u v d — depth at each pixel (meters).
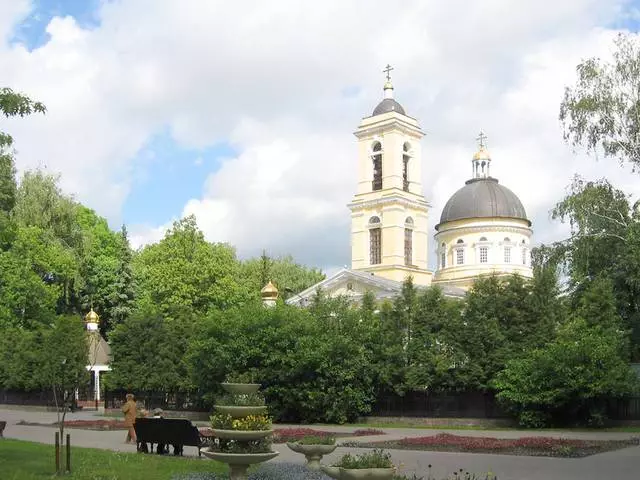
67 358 36.59
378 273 69.00
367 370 36.56
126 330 44.19
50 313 58.81
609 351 30.44
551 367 31.33
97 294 68.69
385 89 73.69
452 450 22.88
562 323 35.47
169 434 20.86
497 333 34.41
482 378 34.09
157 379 41.12
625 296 39.72
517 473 17.59
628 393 30.72
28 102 18.84
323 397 35.25
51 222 62.94
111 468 17.94
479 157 80.81
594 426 31.56
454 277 74.88
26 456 19.95
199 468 18.08
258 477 16.56
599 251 41.16
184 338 42.31
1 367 53.53
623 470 18.14
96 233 74.38
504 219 74.81
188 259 67.69
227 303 66.81
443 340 35.62
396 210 69.06
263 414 16.92
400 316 37.50
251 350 35.44
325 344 34.97
